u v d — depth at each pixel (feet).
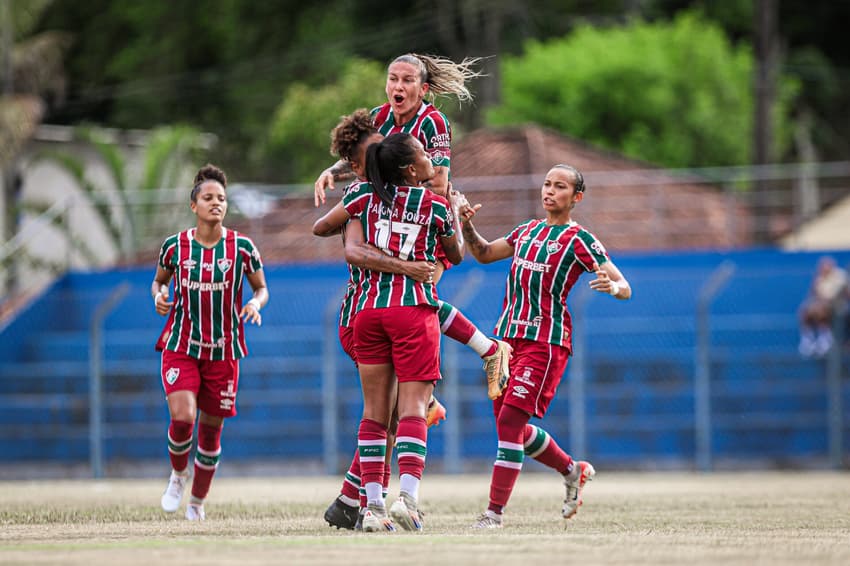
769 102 303.48
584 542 64.90
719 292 231.91
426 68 84.84
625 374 222.89
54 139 317.83
